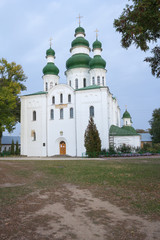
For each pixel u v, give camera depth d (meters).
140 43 8.65
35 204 7.50
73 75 40.88
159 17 7.29
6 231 5.23
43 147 36.09
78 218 6.16
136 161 22.66
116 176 12.86
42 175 13.73
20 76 35.75
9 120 31.19
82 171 15.11
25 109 38.69
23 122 38.34
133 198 8.16
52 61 43.84
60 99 36.97
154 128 55.94
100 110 33.84
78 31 43.50
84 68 40.81
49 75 42.62
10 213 6.53
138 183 10.81
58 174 14.01
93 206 7.30
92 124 31.39
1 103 30.03
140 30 7.50
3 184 10.92
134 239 4.82
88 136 31.12
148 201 7.71
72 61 41.25
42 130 36.72
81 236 4.99
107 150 32.00
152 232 5.19
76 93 35.53
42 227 5.50
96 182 11.27
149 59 9.76
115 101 44.53
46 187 10.24
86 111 34.59
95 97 34.41
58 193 9.10
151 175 13.09
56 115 36.62
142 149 34.22
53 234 5.09
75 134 34.81
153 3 7.34
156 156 30.08
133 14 7.65
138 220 5.98
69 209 6.98
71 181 11.68
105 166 17.95
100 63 39.16
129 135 34.38
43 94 37.59
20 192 9.16
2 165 19.38
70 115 35.94
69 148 34.94
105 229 5.38
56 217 6.23
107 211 6.76
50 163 21.31
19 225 5.61
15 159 27.50
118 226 5.56
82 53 42.53
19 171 15.49
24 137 37.69
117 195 8.66
